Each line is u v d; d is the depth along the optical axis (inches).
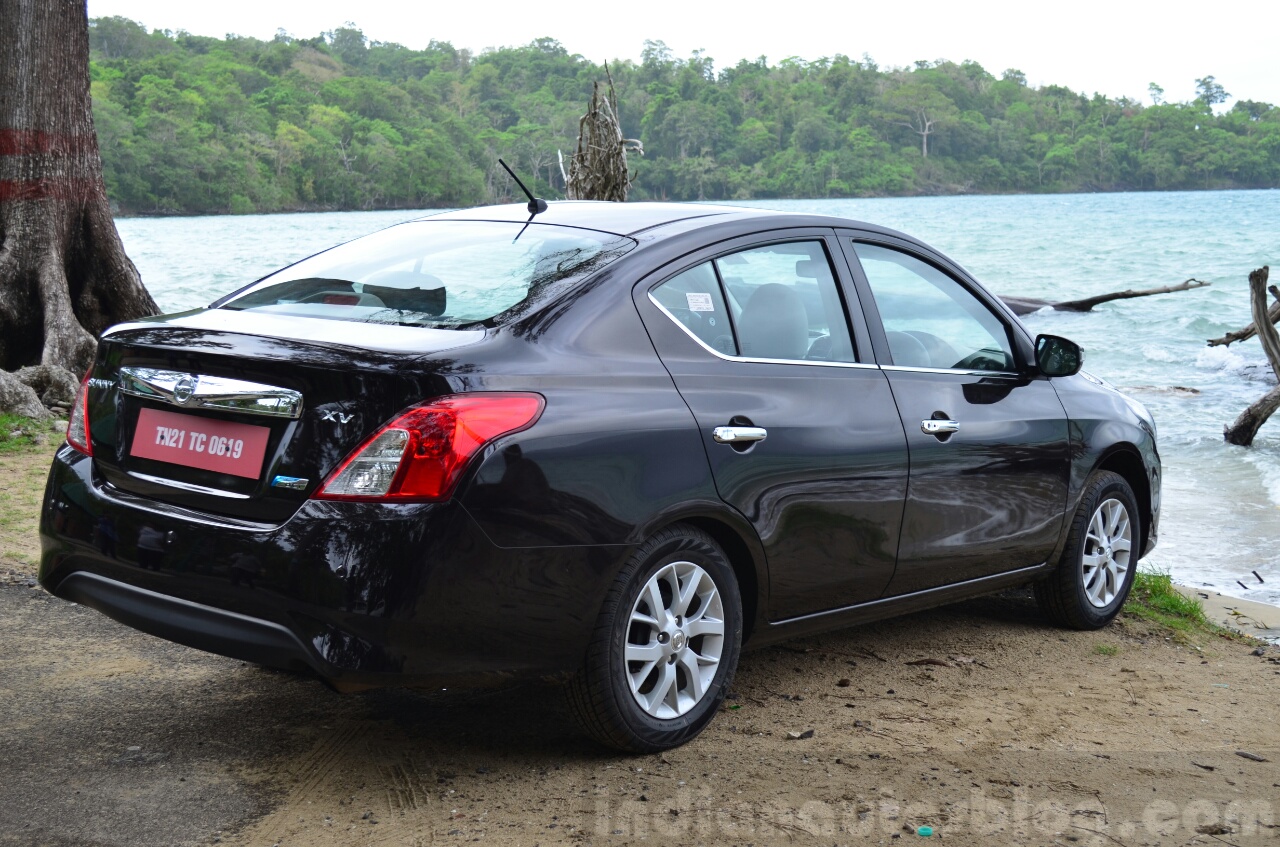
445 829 118.4
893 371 163.8
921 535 164.6
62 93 396.2
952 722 155.6
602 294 136.6
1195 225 3139.8
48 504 136.4
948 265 180.7
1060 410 188.9
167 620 124.5
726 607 143.0
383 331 128.7
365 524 115.7
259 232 3230.8
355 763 133.7
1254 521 342.3
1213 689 178.7
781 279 155.4
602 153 375.9
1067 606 198.7
